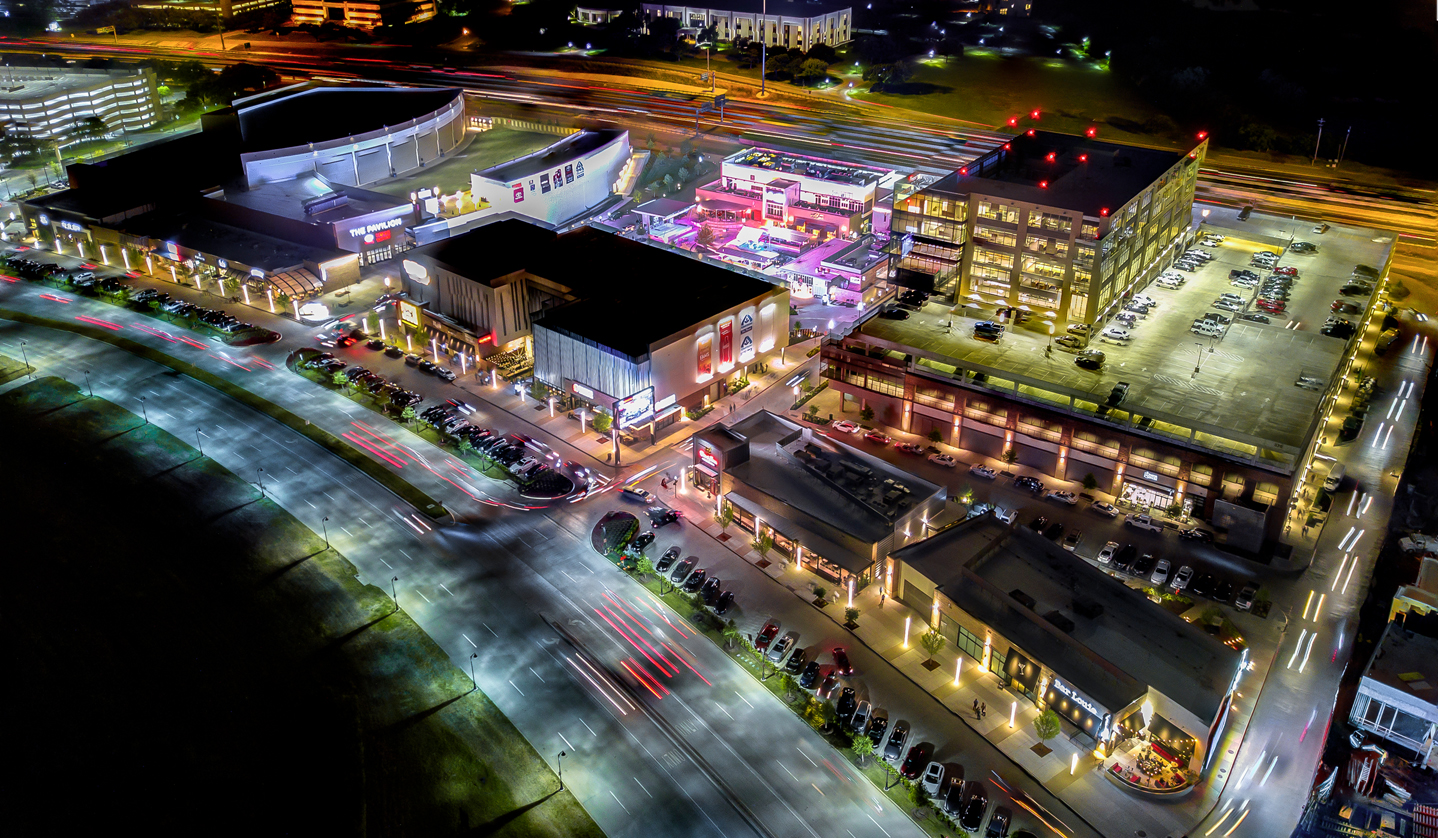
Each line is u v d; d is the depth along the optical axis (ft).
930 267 542.98
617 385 486.79
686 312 513.45
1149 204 522.47
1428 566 368.68
